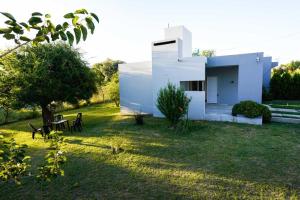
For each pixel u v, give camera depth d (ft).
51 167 8.36
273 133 26.35
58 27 5.09
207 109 41.24
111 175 17.03
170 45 39.32
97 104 78.64
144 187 14.84
